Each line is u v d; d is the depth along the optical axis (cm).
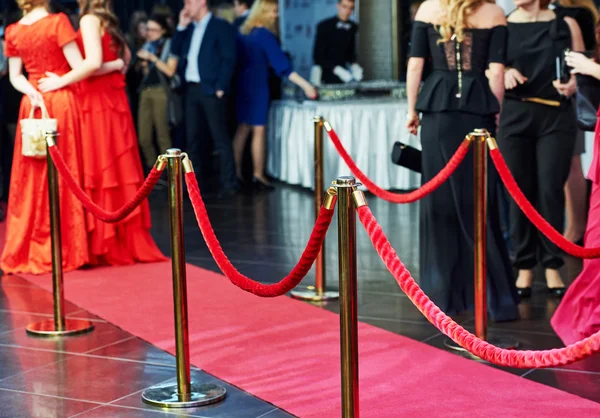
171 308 521
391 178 916
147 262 644
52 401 381
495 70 479
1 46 889
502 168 416
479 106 480
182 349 373
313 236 308
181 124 1115
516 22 530
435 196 494
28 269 617
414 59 495
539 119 523
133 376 409
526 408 357
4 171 954
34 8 604
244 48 977
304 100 975
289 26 1162
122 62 619
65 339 469
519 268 538
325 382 390
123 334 474
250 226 784
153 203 925
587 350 236
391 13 1116
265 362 420
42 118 588
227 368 413
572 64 451
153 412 365
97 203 622
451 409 357
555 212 532
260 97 980
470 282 500
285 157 1006
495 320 486
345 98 959
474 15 480
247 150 1048
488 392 376
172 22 1041
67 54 597
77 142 611
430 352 431
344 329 297
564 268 595
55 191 474
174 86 1020
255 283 339
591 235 445
